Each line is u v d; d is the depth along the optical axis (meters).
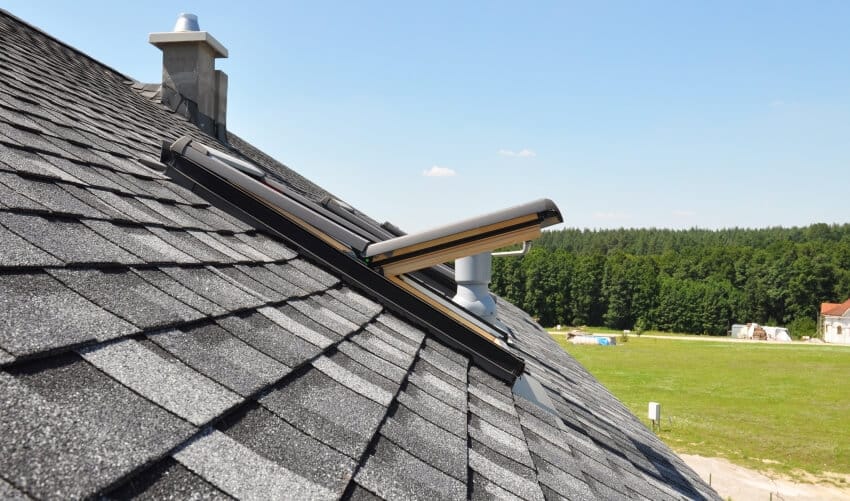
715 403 43.72
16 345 1.68
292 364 2.63
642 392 48.16
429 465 2.42
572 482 3.23
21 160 3.33
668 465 6.55
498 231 4.17
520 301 115.69
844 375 57.84
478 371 4.38
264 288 3.52
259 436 1.97
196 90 10.84
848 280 104.88
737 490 25.03
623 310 110.19
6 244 2.28
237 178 4.80
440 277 7.25
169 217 3.89
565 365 11.31
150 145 6.04
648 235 192.50
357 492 1.96
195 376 2.08
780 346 85.50
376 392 2.84
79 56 9.44
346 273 4.57
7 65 5.79
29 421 1.46
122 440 1.55
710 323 107.00
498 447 3.09
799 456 30.27
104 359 1.88
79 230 2.84
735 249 129.12
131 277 2.65
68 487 1.31
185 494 1.51
